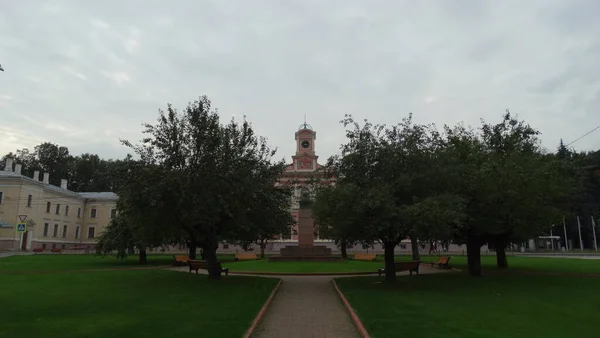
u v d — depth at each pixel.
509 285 20.02
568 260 39.09
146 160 20.09
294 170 72.31
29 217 59.22
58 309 12.83
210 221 19.34
